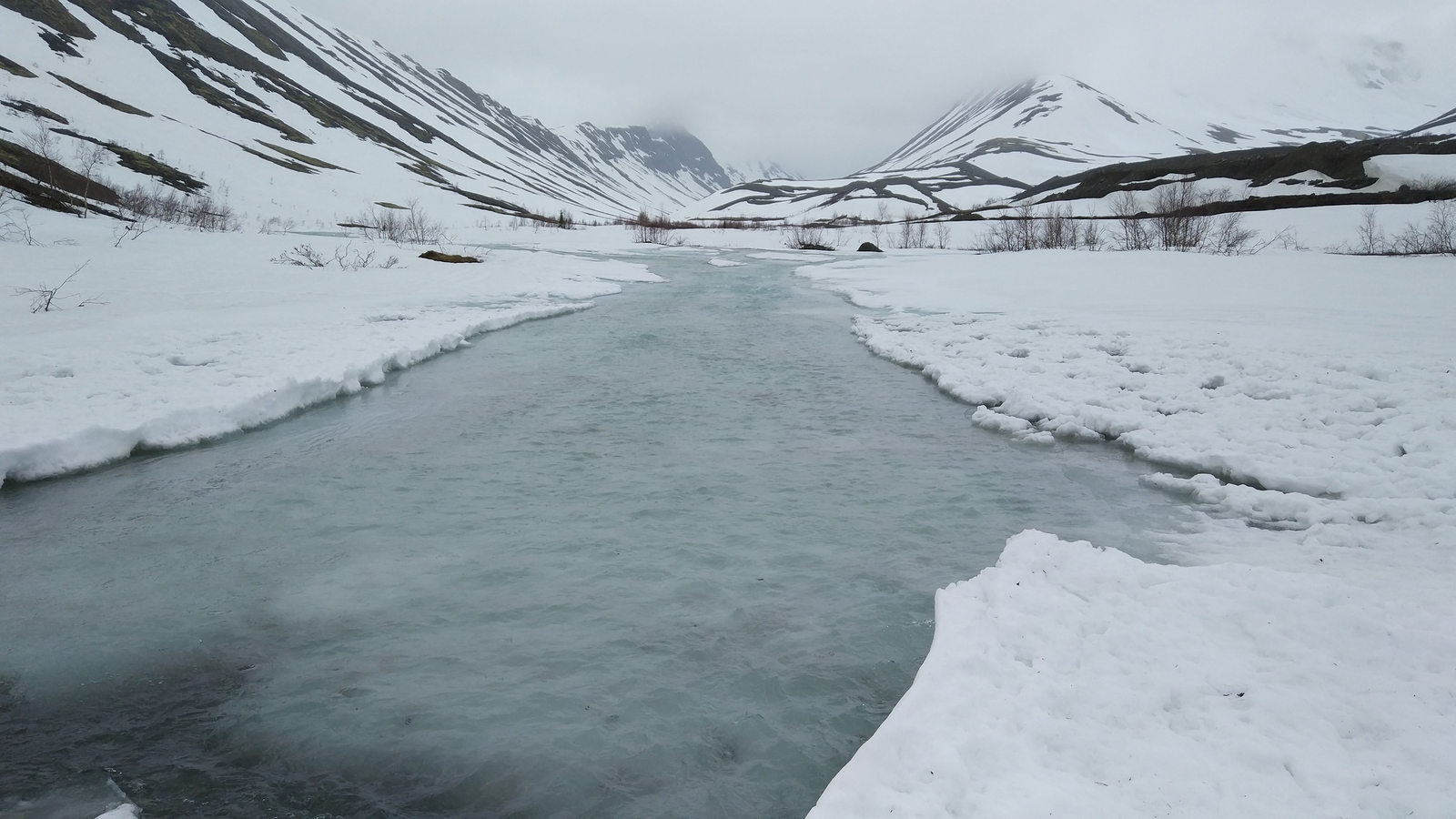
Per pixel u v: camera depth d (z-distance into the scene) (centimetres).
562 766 348
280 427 875
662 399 1011
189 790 336
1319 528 550
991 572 456
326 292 1862
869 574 528
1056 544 493
